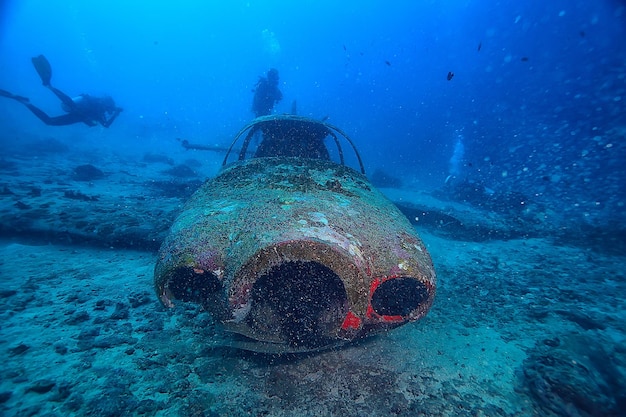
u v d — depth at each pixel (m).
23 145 13.16
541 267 5.06
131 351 2.40
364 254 2.09
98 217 4.60
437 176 18.38
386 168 20.22
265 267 1.87
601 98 17.06
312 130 5.48
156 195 7.61
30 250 3.88
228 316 1.96
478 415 2.14
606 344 2.96
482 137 21.69
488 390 2.37
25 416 1.82
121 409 1.92
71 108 9.70
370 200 2.89
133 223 4.57
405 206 7.52
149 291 3.29
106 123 10.65
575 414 2.12
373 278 2.06
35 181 7.49
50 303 2.92
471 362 2.66
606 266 5.18
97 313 2.86
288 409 2.07
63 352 2.31
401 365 2.54
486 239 6.57
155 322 2.78
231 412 2.01
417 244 2.41
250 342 2.29
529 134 18.92
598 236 6.55
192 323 2.82
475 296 3.95
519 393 2.36
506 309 3.64
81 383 2.08
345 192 2.87
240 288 1.88
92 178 8.85
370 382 2.33
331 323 2.07
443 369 2.55
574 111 17.94
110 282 3.44
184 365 2.35
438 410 2.15
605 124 15.82
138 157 15.77
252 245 1.93
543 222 7.60
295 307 2.19
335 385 2.28
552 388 2.25
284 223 2.10
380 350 2.68
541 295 4.05
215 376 2.27
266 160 3.60
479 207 10.03
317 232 2.02
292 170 3.31
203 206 2.60
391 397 2.22
